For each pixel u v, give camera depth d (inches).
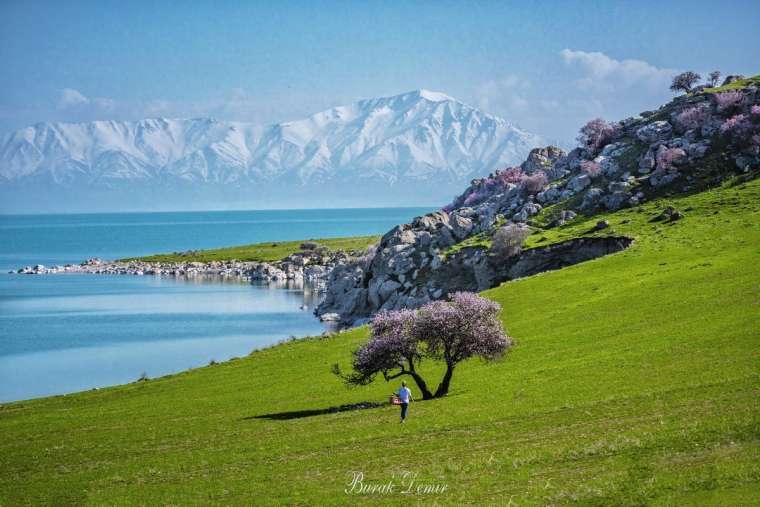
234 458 3417.8
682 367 3865.7
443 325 4197.8
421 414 3772.1
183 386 5595.5
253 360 6294.3
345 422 3880.4
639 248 7677.2
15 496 3196.4
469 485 2677.2
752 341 4126.5
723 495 2271.2
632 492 2394.2
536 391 3922.2
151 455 3676.2
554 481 2598.4
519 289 6948.8
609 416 3248.0
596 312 5629.9
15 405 5615.2
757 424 2783.0
